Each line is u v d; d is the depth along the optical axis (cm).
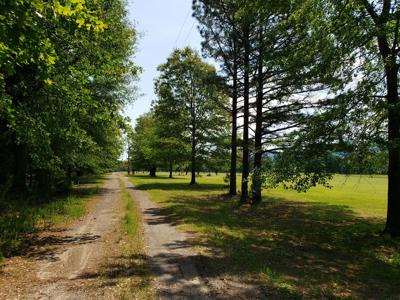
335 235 1119
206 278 645
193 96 3362
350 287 627
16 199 1580
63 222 1241
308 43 1066
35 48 553
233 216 1494
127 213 1441
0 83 831
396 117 965
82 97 1073
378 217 1523
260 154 1841
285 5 1238
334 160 977
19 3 446
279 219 1441
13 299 532
